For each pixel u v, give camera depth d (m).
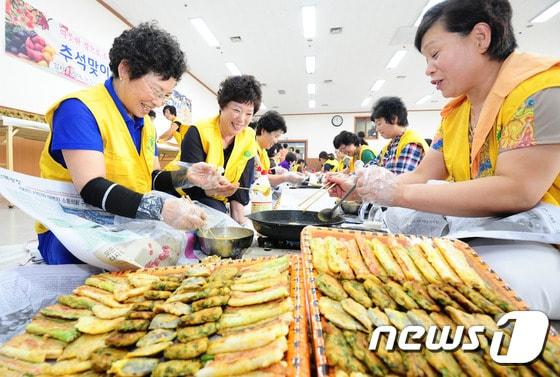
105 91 0.97
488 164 0.88
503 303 0.53
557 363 0.39
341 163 5.19
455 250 0.71
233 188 1.25
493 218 0.80
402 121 2.41
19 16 3.28
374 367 0.41
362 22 4.81
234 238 0.88
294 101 9.91
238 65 6.70
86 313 0.57
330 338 0.45
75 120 0.85
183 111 7.13
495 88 0.81
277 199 2.24
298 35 5.27
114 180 1.01
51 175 0.94
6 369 0.44
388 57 6.12
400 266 0.68
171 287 0.64
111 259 0.70
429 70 0.92
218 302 0.57
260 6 4.46
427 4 4.29
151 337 0.49
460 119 1.09
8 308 0.61
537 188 0.70
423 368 0.42
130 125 1.04
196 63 6.66
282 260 0.74
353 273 0.65
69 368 0.44
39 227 0.96
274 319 0.51
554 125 0.67
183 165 1.26
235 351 0.46
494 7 0.78
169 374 0.42
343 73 7.10
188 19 4.82
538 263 0.65
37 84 3.52
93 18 4.26
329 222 1.10
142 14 4.72
